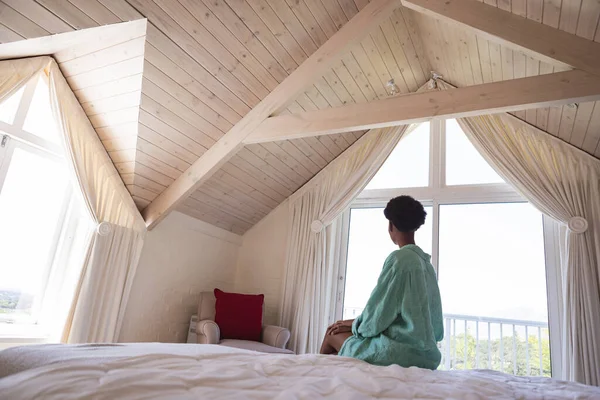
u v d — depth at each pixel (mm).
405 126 3857
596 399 869
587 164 3127
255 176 3766
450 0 2545
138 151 2855
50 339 2646
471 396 773
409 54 3578
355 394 701
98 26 2178
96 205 2857
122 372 673
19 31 2100
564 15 2162
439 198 3707
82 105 2756
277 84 3080
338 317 3811
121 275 2945
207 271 3898
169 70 2529
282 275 4039
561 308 3068
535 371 3199
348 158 4066
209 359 909
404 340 1137
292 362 971
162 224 3432
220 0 2379
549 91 2236
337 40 3000
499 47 2830
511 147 3391
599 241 2916
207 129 3023
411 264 1197
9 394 545
